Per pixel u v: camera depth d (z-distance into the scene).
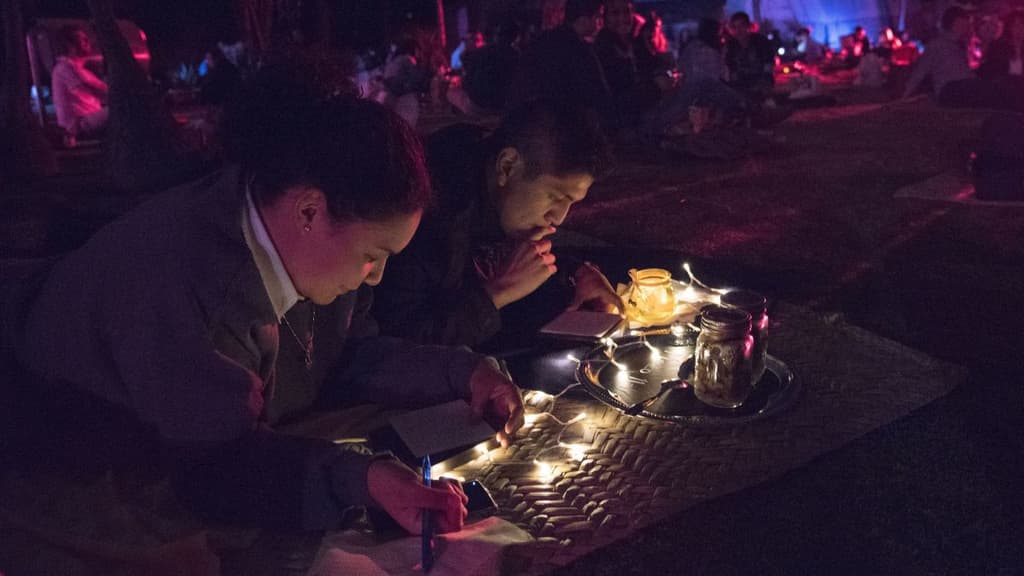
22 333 1.98
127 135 7.95
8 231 6.10
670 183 6.98
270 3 16.80
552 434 2.32
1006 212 5.19
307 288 1.87
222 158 1.88
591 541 1.86
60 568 1.73
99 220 3.19
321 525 1.87
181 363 1.74
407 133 1.71
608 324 2.95
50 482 2.04
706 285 3.90
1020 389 2.61
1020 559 1.77
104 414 1.93
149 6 28.53
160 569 1.73
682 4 28.56
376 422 2.40
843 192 6.13
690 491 2.04
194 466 1.83
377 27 24.91
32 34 12.05
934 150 7.84
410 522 1.80
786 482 2.08
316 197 1.68
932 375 2.66
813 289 3.83
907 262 4.21
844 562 1.78
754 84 12.38
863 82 16.08
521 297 2.96
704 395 2.41
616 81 9.12
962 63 11.20
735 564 1.78
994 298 3.59
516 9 28.36
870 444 2.25
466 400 2.41
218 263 1.76
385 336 2.63
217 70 11.05
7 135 8.86
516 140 2.67
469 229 2.84
